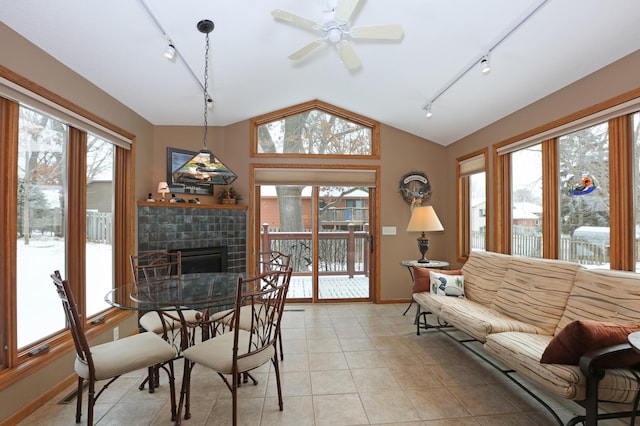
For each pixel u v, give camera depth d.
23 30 2.00
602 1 1.86
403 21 2.39
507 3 2.03
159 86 3.18
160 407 2.04
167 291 2.26
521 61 2.53
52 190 2.37
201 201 4.22
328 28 1.97
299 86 3.74
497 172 3.54
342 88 3.76
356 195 4.60
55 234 2.40
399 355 2.79
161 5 2.12
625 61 2.17
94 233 2.89
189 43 2.58
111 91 2.99
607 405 1.82
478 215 4.03
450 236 4.52
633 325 1.60
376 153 4.51
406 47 2.72
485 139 3.75
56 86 2.32
